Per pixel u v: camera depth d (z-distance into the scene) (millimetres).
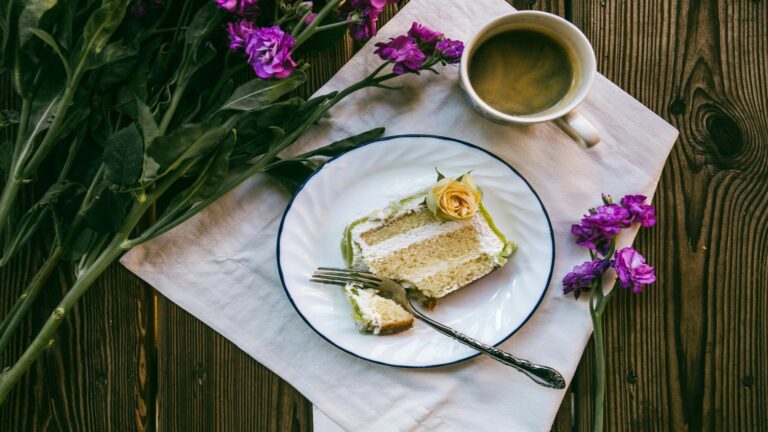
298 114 619
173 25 637
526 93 643
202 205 599
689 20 664
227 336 643
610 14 665
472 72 639
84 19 598
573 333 650
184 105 626
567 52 638
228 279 644
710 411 665
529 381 647
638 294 665
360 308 620
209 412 652
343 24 594
